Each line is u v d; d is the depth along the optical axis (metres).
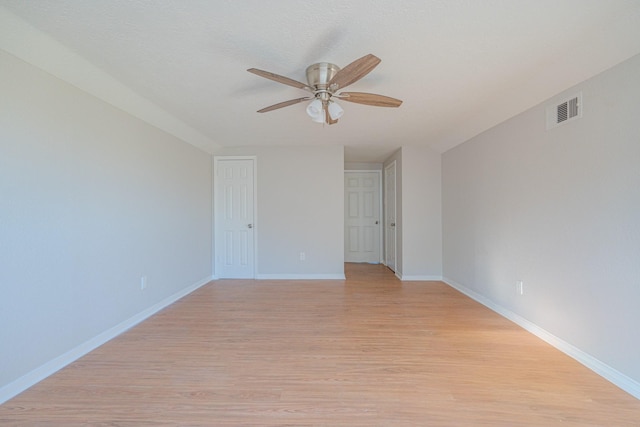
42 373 1.95
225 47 1.91
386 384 1.90
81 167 2.28
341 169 4.78
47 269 2.00
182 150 3.86
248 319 3.04
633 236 1.78
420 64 2.12
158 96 2.69
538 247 2.59
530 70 2.21
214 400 1.74
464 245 3.99
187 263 3.98
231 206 4.82
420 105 2.91
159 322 2.95
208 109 3.03
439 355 2.28
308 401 1.73
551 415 1.61
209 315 3.15
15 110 1.80
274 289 4.20
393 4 1.51
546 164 2.48
